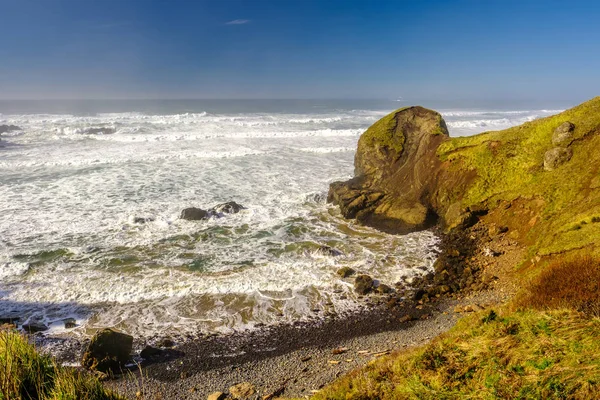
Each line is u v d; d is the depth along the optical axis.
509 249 18.48
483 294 15.42
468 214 21.70
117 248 20.11
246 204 27.50
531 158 21.81
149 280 17.02
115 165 38.66
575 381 5.56
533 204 19.69
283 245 20.92
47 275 17.27
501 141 23.56
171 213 25.28
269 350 12.70
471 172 23.50
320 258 19.45
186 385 10.98
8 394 5.57
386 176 28.44
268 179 34.34
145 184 31.94
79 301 15.43
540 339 6.84
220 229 22.97
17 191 29.28
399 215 24.06
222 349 12.79
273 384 10.70
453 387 6.14
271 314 14.87
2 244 20.14
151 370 11.70
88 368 11.63
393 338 12.96
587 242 13.80
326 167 39.31
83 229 22.38
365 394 6.57
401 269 18.39
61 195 28.56
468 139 25.16
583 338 6.59
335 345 12.83
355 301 15.79
